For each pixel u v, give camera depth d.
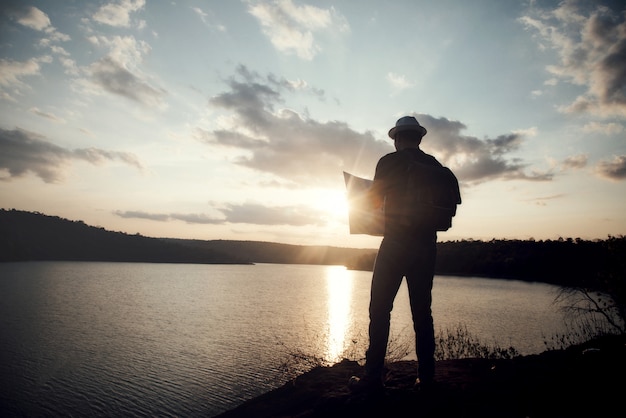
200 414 25.78
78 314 71.06
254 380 31.03
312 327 49.81
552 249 109.44
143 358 40.62
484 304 60.69
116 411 27.48
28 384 33.81
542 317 46.06
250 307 77.31
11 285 113.31
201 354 41.12
